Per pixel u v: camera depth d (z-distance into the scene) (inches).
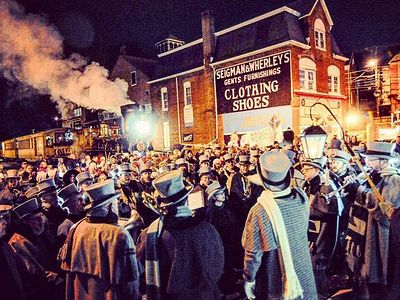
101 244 114.7
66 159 630.5
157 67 1184.2
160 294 110.0
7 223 141.9
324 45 918.4
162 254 111.0
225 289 199.9
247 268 107.7
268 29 861.8
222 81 952.9
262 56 858.1
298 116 810.2
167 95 1135.6
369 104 1269.7
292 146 428.1
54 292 141.9
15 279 112.0
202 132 1016.9
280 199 110.0
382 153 169.2
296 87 811.4
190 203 144.7
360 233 173.9
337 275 219.1
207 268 112.2
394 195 159.0
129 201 217.3
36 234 150.4
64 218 183.5
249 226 108.9
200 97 1022.4
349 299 186.5
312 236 181.9
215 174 322.0
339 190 184.7
